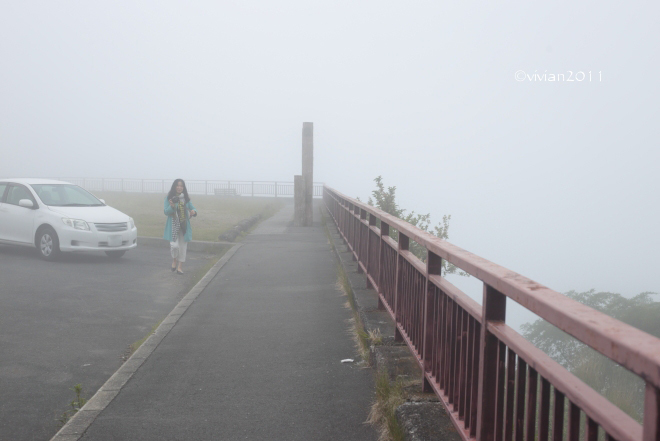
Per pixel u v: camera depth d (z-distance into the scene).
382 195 16.81
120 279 10.16
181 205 10.84
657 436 1.20
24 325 6.95
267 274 10.06
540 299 1.78
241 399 4.44
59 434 3.79
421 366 3.92
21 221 12.07
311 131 18.89
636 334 1.36
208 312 7.38
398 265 5.08
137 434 3.80
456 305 3.14
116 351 6.19
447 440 3.08
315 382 4.81
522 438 2.21
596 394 1.61
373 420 3.94
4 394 4.81
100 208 12.59
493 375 2.50
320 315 7.20
